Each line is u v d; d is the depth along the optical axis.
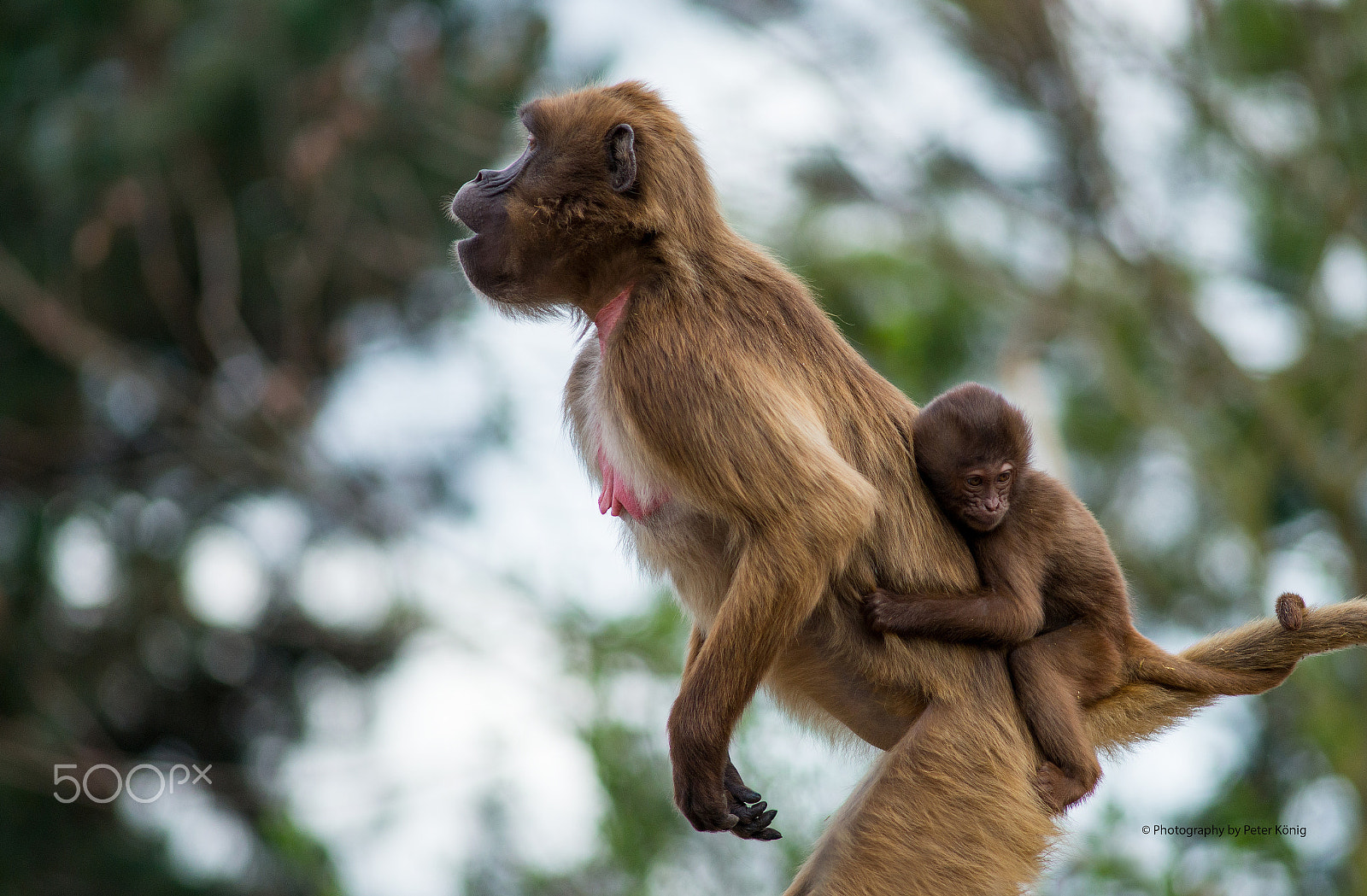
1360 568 19.78
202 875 23.67
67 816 23.05
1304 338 21.75
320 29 21.02
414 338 24.97
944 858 6.54
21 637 23.81
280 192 22.56
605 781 13.32
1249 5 19.75
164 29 22.64
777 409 6.39
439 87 21.11
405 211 22.19
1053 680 6.84
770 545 6.27
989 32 19.17
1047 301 20.19
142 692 25.50
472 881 14.44
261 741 26.14
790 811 12.03
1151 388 21.75
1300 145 20.38
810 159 20.19
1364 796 17.89
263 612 25.48
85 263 19.75
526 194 7.07
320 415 25.11
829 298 20.09
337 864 15.21
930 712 6.71
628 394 6.54
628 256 6.95
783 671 6.99
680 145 6.98
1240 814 16.75
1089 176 19.89
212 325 22.09
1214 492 21.05
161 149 21.67
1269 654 7.11
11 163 22.97
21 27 23.09
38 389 25.08
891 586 6.80
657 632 14.30
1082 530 7.10
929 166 20.38
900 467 6.94
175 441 24.39
